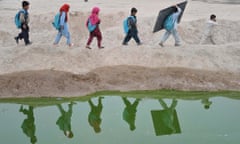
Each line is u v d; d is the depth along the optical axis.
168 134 7.55
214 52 11.99
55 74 10.68
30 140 7.30
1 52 11.84
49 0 28.89
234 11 21.55
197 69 11.09
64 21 11.93
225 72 10.97
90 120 8.55
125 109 9.35
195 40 15.83
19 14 11.92
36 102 9.66
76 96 9.99
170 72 10.93
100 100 9.88
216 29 16.20
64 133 7.70
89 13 18.44
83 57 11.62
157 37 15.81
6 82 10.22
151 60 11.52
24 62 11.23
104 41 15.53
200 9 23.00
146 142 7.09
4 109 9.23
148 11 21.66
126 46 12.30
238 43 13.00
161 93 10.22
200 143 7.00
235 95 10.03
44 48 11.95
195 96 10.07
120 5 25.14
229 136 7.35
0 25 18.06
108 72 10.98
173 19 11.87
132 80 10.66
